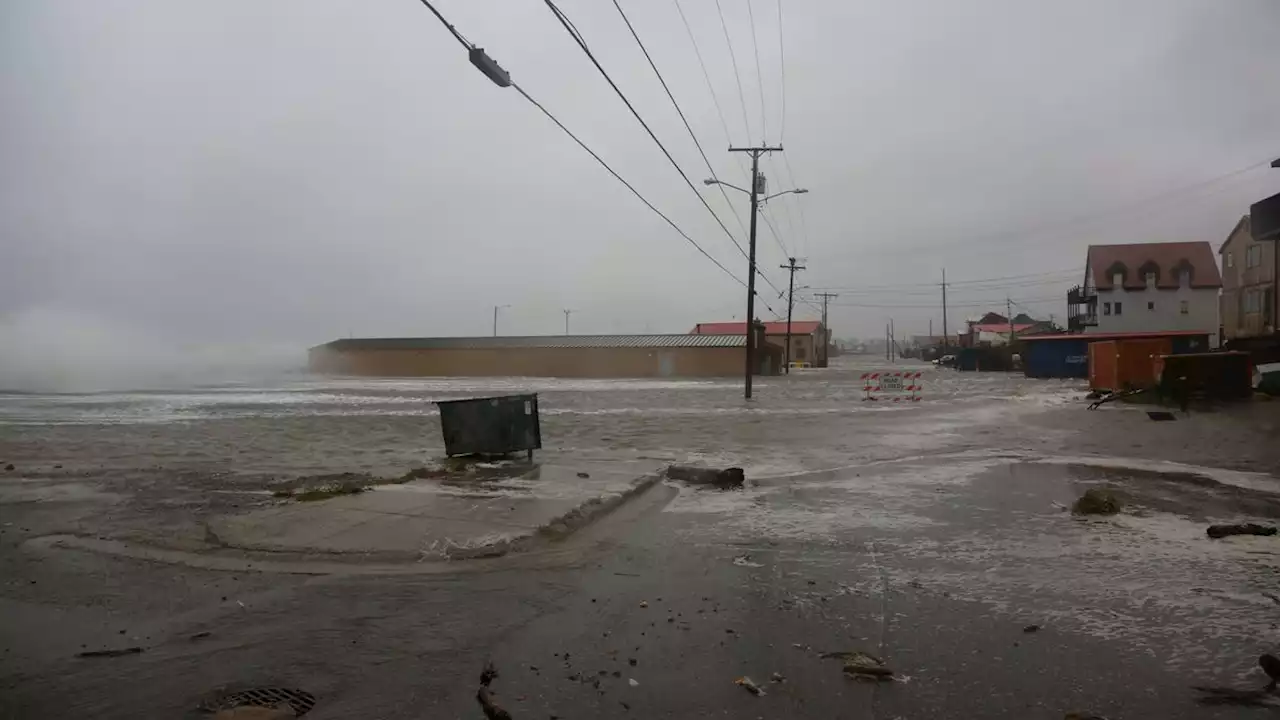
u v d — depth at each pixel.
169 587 6.18
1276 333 32.81
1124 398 25.75
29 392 43.50
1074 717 3.79
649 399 34.91
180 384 56.31
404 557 7.02
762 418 23.66
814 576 6.39
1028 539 7.60
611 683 4.26
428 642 4.92
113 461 14.02
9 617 5.45
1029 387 42.56
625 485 10.65
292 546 7.34
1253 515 8.66
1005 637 4.91
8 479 11.76
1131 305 68.88
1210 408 22.42
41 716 3.91
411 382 61.25
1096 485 10.81
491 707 3.94
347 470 12.65
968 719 3.80
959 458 14.03
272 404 31.97
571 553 7.24
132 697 4.12
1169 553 6.97
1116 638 4.87
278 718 3.83
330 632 5.11
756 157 36.56
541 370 78.88
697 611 5.50
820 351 119.00
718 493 10.62
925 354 145.00
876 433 18.81
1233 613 5.31
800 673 4.39
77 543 7.63
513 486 10.58
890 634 4.99
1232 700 3.97
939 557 6.95
